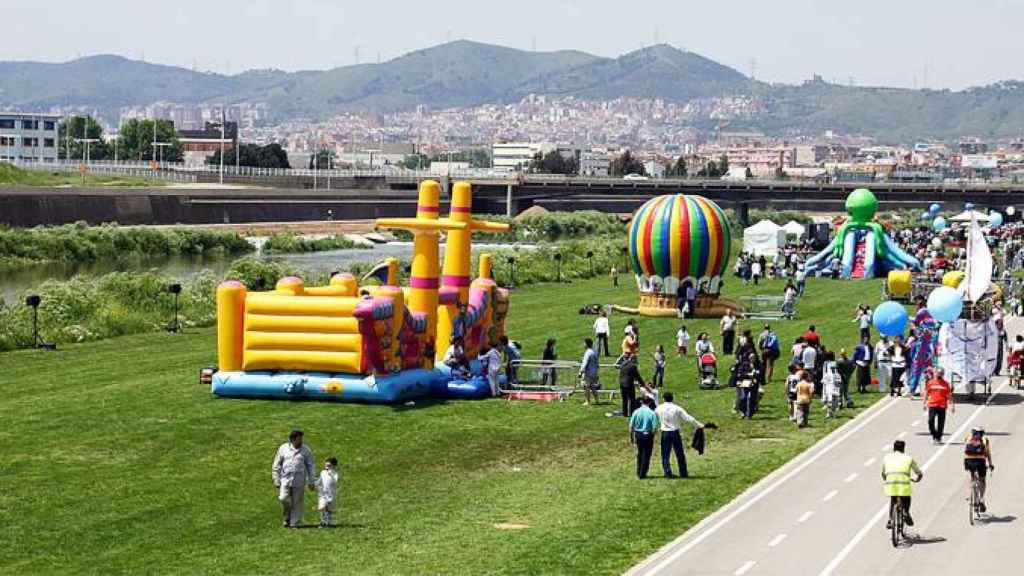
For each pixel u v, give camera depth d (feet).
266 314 243.60
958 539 154.10
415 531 159.53
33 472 189.16
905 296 431.84
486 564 143.95
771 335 278.05
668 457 187.42
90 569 144.77
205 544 154.51
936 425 215.51
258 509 171.01
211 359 303.07
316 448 206.69
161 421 224.53
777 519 162.81
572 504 171.63
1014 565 143.54
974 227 254.68
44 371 284.00
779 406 246.68
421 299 251.19
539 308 419.54
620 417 233.35
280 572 142.72
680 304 396.37
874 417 234.58
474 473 192.03
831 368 235.40
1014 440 212.84
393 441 212.23
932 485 181.88
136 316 361.51
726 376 282.77
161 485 182.80
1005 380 273.33
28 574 142.92
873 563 144.15
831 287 493.36
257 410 233.96
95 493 178.09
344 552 150.41
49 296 353.92
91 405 239.50
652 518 163.32
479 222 264.52
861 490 178.09
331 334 241.35
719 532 156.76
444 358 255.09
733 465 194.70
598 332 313.53
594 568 142.10
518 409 239.71
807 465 194.49
